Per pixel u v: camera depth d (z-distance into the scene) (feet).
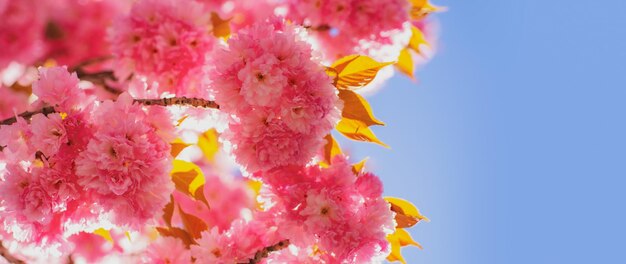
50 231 3.31
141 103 3.33
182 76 3.60
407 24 4.00
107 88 3.91
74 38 4.15
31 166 3.29
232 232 3.51
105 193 3.24
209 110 3.47
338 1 3.94
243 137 3.39
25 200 3.24
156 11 3.61
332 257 3.44
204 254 3.47
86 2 4.17
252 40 3.36
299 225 3.42
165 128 3.34
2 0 4.07
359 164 3.53
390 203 3.57
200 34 3.62
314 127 3.36
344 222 3.39
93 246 4.56
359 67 3.46
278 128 3.35
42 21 4.12
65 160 3.27
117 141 3.25
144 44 3.60
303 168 3.45
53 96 3.27
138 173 3.27
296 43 3.35
